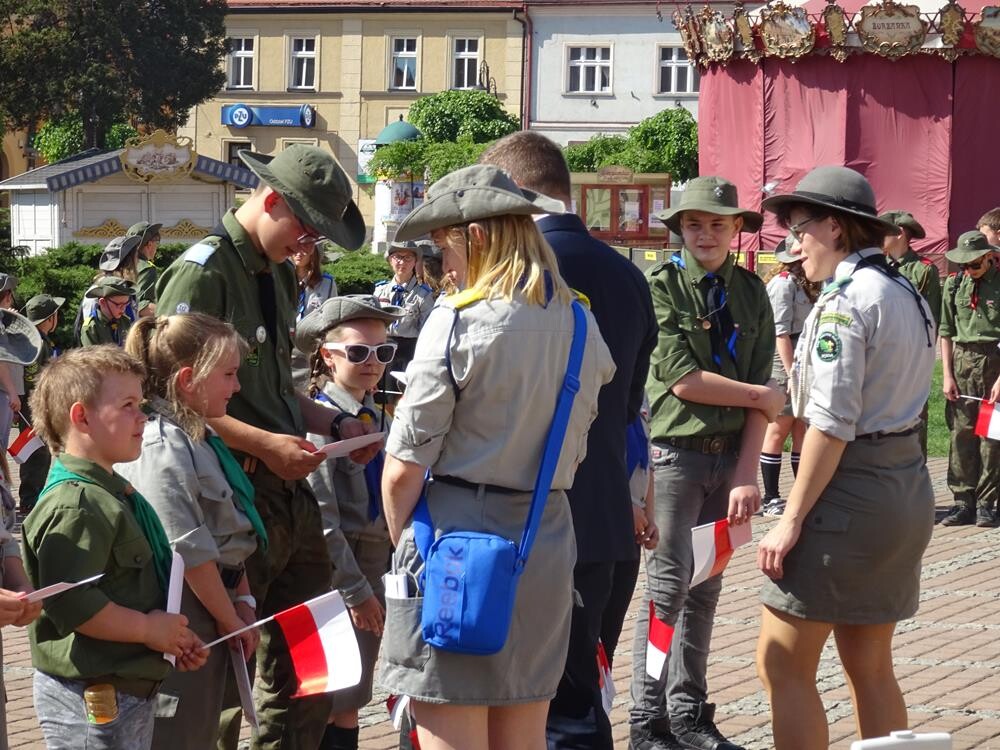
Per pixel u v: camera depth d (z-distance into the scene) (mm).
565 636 3814
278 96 61469
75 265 21234
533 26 58250
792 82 30578
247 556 4340
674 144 48000
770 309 5734
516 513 3674
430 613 3551
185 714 4086
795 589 4645
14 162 62281
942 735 2783
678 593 5512
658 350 5523
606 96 57531
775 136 31062
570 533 3805
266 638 4793
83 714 3783
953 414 11031
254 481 4582
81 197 30500
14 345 5262
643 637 5602
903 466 4621
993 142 29438
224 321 4379
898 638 7609
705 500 5633
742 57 31406
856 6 30359
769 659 4766
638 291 4680
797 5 30656
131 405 3828
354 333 5457
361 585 5047
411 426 3627
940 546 10242
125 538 3801
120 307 12391
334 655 3941
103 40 55281
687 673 5648
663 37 56906
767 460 11211
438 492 3680
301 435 4805
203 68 56938
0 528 4156
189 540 4066
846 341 4500
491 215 3686
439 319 3658
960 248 10938
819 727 4715
